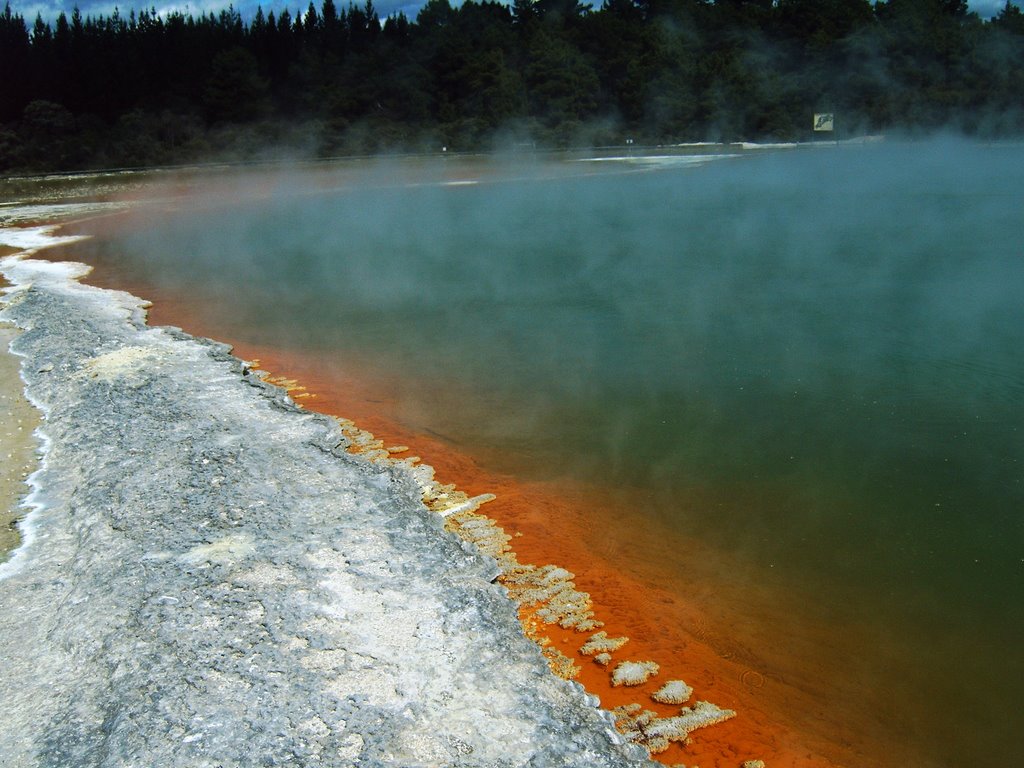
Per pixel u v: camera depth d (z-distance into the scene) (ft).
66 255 86.02
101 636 21.18
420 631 21.33
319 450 31.81
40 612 22.81
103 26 234.99
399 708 18.75
